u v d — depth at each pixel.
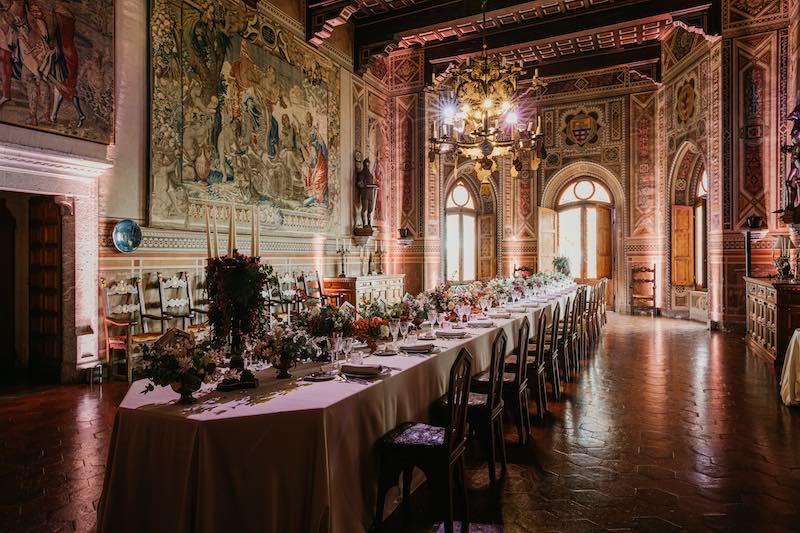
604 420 5.39
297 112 10.87
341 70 12.43
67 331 6.75
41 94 6.28
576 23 12.13
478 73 8.44
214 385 3.21
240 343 3.20
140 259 7.48
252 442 2.60
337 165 12.25
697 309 13.73
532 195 16.70
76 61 6.66
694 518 3.38
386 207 14.37
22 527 3.20
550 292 10.94
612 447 4.64
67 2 6.55
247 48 9.52
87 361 6.82
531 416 5.56
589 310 9.43
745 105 11.08
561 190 16.64
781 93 10.72
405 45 13.96
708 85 12.21
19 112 6.05
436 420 4.23
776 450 4.52
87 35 6.79
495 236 17.03
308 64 11.24
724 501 3.60
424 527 3.32
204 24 8.59
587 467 4.20
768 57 10.84
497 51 13.41
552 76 15.30
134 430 2.71
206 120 8.61
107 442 4.63
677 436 4.89
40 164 6.26
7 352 7.45
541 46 14.30
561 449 4.60
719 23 11.21
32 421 5.21
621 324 13.09
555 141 16.47
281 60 10.41
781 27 10.70
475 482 3.96
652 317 14.70
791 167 9.61
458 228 17.00
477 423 3.96
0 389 6.48
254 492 2.59
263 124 9.90
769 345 8.47
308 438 2.66
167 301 7.76
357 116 13.09
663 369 7.75
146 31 7.64
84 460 4.23
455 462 3.32
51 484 3.79
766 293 8.59
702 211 14.12
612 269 16.17
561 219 16.69
